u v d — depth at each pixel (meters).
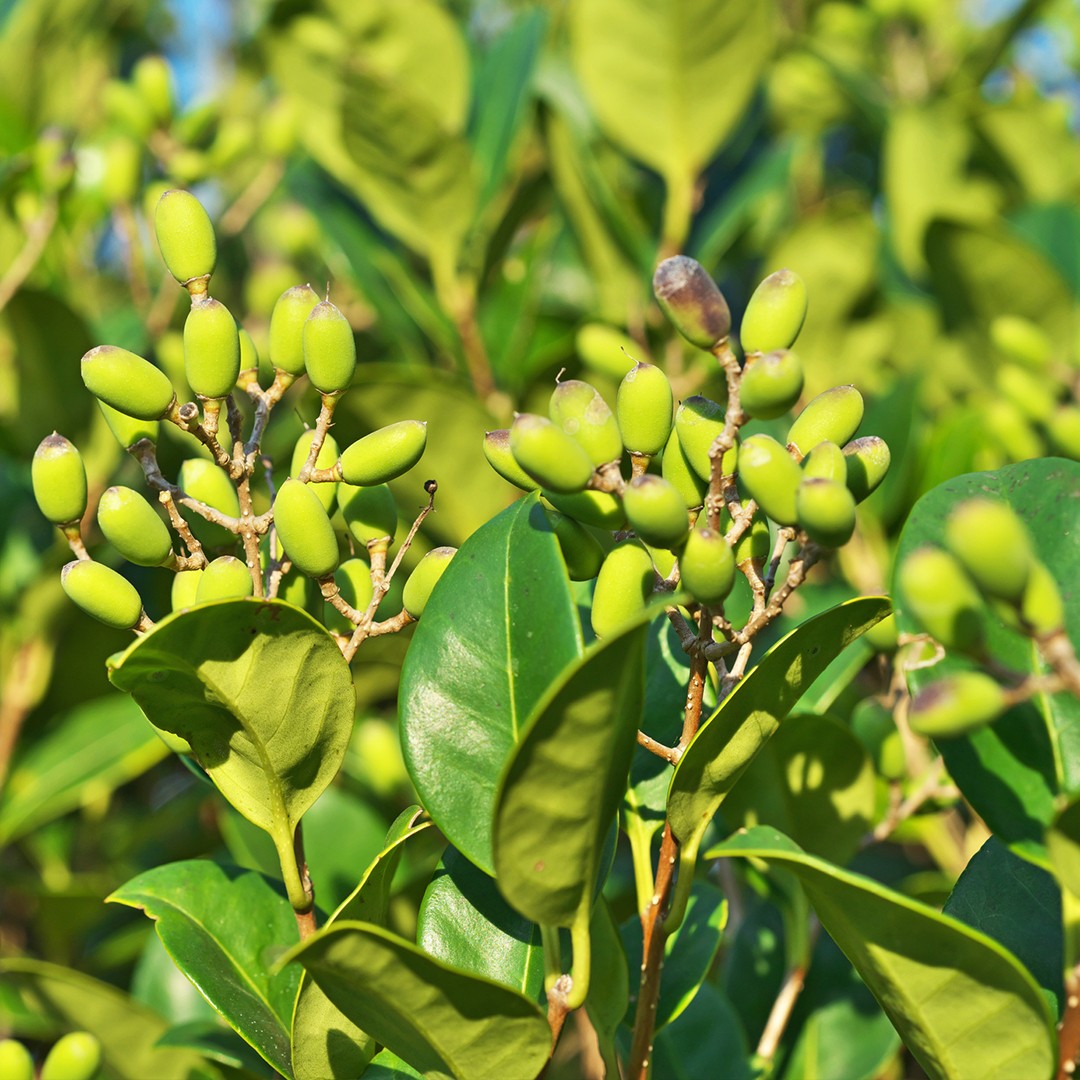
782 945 0.46
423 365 0.63
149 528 0.38
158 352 0.55
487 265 0.64
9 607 0.59
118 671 0.36
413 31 0.66
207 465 0.40
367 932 0.35
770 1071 0.44
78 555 0.38
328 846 0.49
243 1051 0.41
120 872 0.60
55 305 0.54
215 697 0.37
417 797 0.38
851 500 0.36
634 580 0.37
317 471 0.38
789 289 0.36
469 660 0.38
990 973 0.36
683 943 0.41
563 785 0.35
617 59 0.62
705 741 0.37
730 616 0.45
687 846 0.37
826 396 0.38
